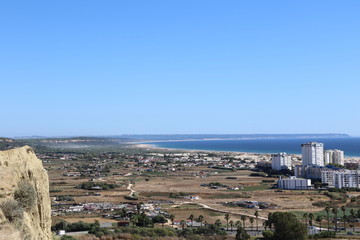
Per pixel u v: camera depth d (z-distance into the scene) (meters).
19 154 54.34
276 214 149.12
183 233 150.75
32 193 50.44
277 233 142.62
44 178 58.53
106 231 146.00
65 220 181.00
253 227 175.25
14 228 42.97
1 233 40.56
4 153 51.81
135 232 147.25
